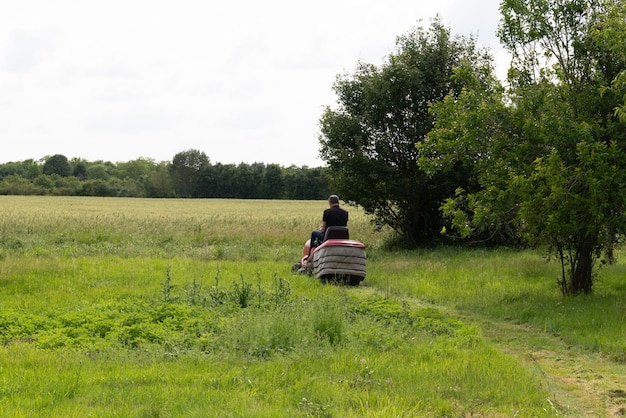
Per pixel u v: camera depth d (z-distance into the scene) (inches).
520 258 842.8
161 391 275.0
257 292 544.7
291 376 304.8
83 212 2161.7
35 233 1173.7
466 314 535.2
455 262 844.6
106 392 274.7
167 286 545.3
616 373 350.0
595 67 569.3
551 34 579.5
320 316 394.3
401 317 456.4
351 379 303.3
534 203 521.0
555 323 466.3
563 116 533.6
